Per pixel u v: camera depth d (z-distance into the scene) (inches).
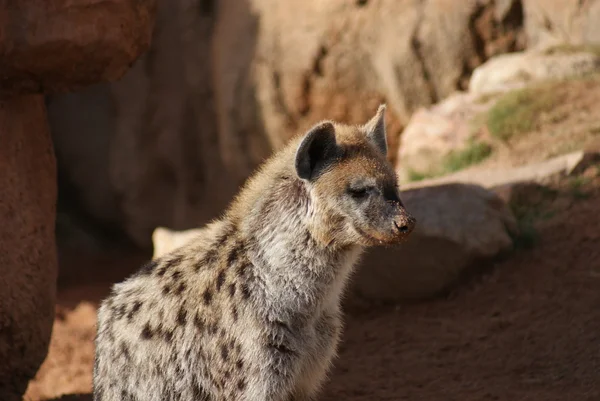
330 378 446.0
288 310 316.8
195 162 1087.0
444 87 855.7
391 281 518.6
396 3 876.0
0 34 384.8
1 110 426.0
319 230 314.3
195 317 318.3
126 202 1170.0
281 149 344.8
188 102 1081.4
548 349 435.8
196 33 1064.2
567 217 539.8
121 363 327.0
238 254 321.7
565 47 772.0
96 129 1218.6
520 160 613.6
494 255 516.1
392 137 885.8
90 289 960.3
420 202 523.8
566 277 490.9
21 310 442.9
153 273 335.9
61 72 414.0
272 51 939.3
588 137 615.2
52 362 610.9
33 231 446.9
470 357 447.8
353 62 894.4
